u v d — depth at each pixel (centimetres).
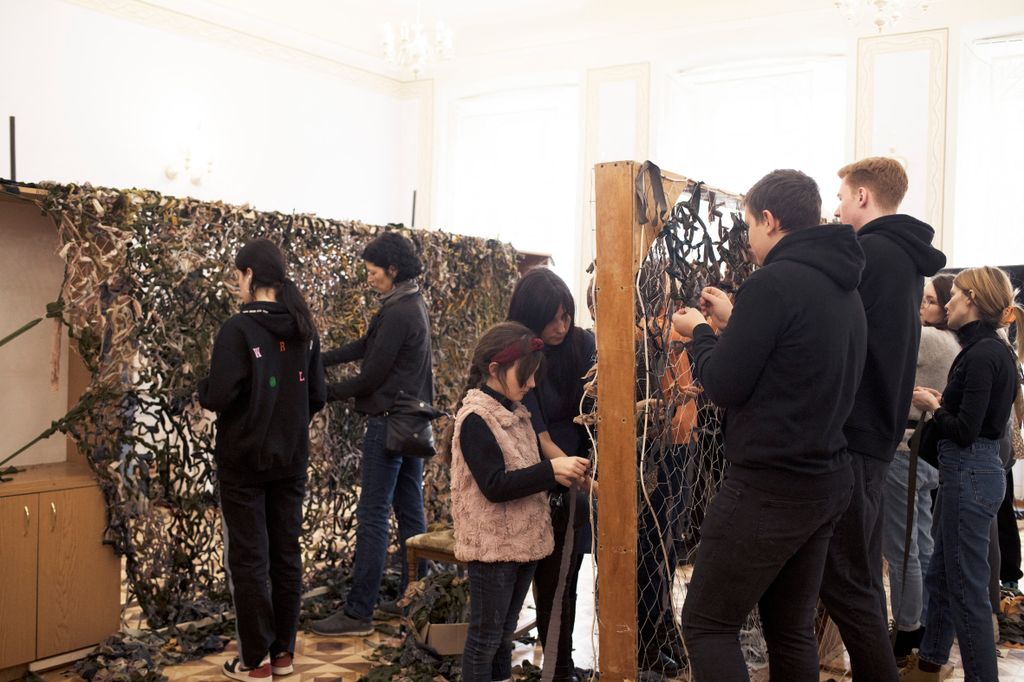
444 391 479
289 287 312
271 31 838
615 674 234
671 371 257
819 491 210
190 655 344
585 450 279
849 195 275
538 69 895
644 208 232
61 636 329
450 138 976
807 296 208
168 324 353
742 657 214
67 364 367
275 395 304
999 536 407
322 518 425
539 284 270
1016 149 734
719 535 214
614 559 233
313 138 890
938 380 353
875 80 731
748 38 784
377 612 402
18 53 654
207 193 792
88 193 324
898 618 331
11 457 320
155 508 356
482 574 254
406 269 369
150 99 743
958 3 697
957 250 720
